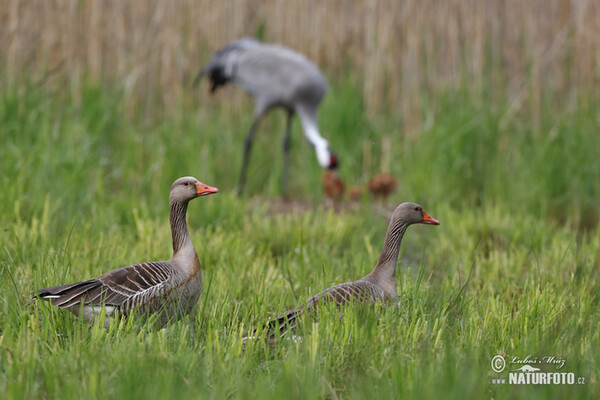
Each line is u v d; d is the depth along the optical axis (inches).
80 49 703.1
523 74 703.7
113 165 641.0
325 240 458.6
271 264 406.9
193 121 676.7
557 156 613.6
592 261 406.6
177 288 295.4
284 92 662.5
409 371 235.9
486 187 626.8
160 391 214.4
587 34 676.1
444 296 313.4
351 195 623.5
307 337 260.1
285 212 592.7
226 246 408.5
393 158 685.9
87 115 650.2
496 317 296.0
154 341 259.1
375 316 276.1
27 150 536.1
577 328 284.0
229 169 689.6
